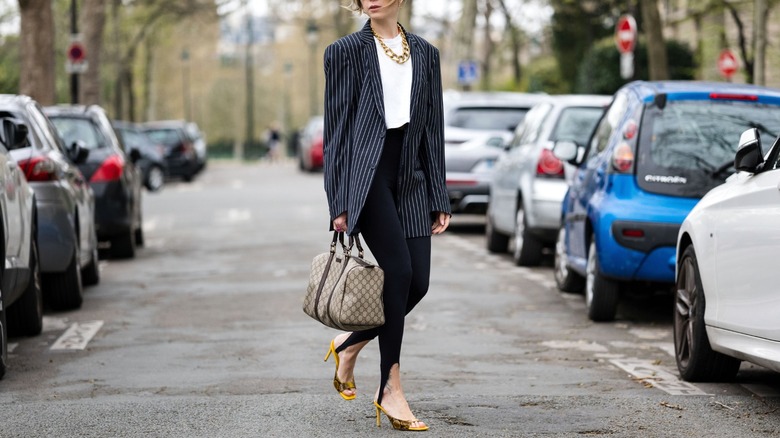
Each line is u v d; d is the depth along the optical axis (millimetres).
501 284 17859
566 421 8555
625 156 13742
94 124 21328
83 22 52469
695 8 40938
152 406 9109
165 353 12070
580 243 15172
